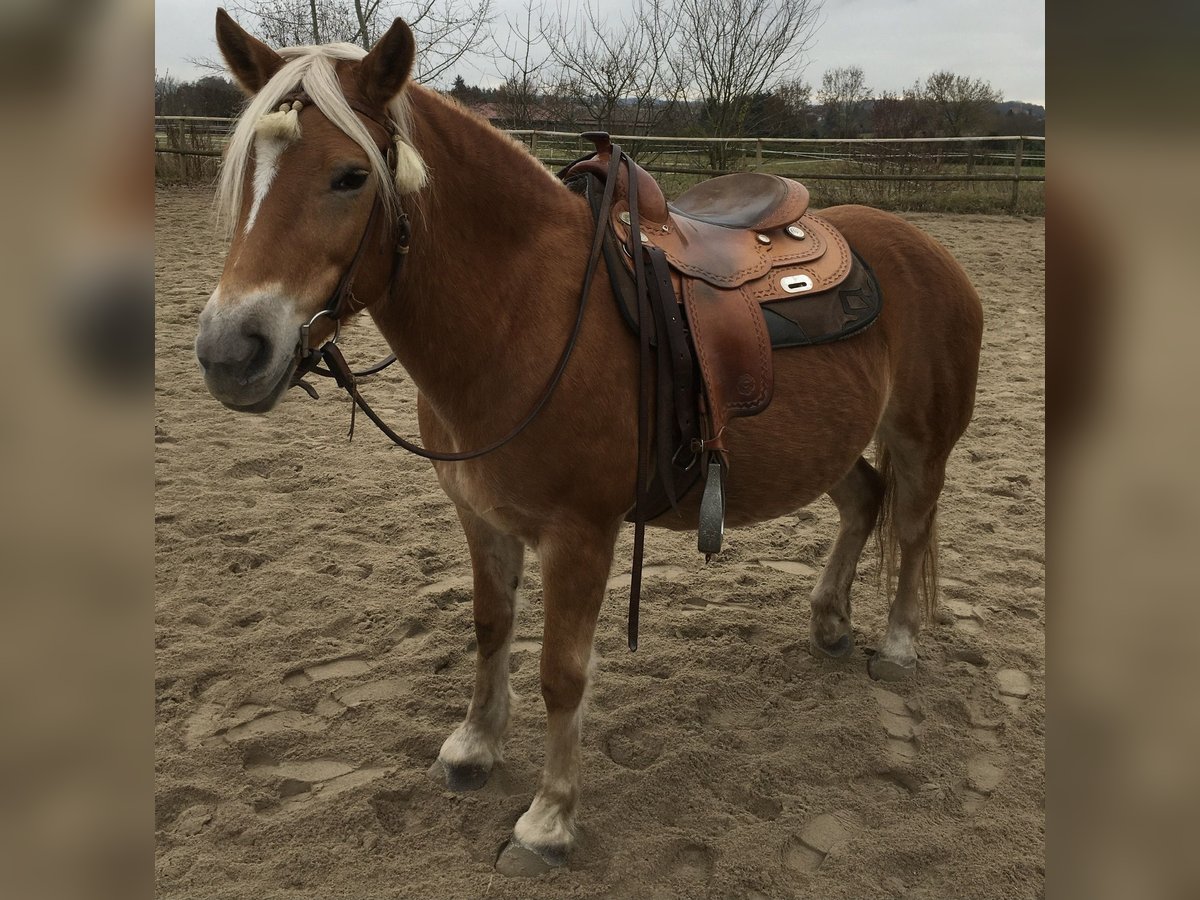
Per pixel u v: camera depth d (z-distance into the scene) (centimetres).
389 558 313
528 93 1348
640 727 230
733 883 179
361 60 151
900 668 251
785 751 220
